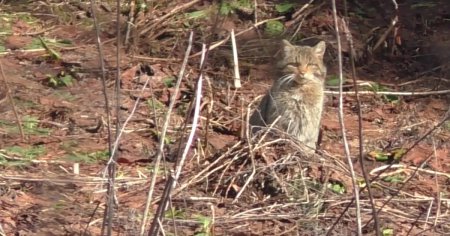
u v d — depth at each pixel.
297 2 17.73
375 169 10.62
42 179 10.06
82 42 15.73
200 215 9.42
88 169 10.62
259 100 13.23
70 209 9.45
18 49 15.24
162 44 15.70
